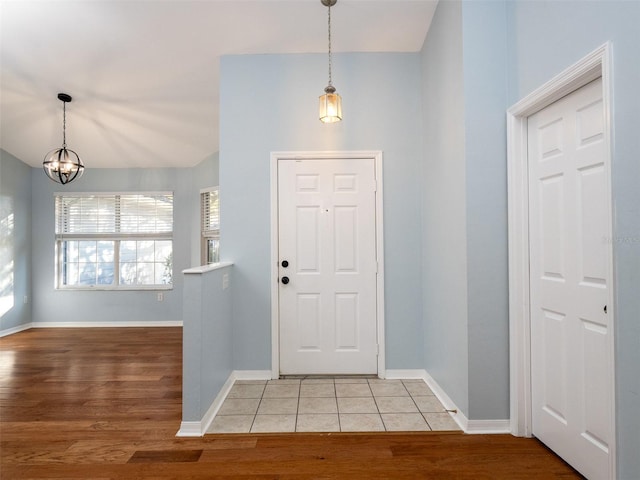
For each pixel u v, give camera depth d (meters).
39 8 2.60
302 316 3.12
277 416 2.41
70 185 5.43
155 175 5.46
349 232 3.13
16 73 3.32
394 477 1.79
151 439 2.15
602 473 1.61
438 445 2.05
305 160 3.13
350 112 3.13
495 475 1.79
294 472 1.83
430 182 2.87
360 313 3.12
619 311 1.42
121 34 2.88
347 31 2.90
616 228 1.43
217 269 2.58
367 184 3.12
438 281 2.68
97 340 4.55
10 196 5.01
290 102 3.13
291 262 3.12
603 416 1.61
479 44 2.19
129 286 5.41
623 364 1.41
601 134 1.61
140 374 3.29
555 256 1.91
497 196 2.18
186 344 2.23
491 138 2.18
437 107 2.69
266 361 3.08
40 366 3.53
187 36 2.92
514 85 2.12
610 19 1.44
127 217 5.48
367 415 2.42
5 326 4.90
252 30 2.87
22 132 4.44
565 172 1.83
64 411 2.52
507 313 2.17
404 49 3.12
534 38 1.93
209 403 2.38
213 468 1.87
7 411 2.53
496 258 2.17
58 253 5.45
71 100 3.77
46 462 1.92
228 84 3.13
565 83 1.69
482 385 2.18
